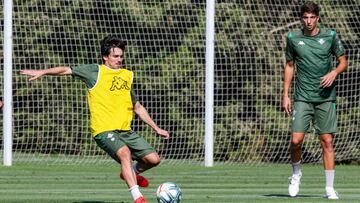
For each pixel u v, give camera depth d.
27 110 50.34
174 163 51.53
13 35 49.84
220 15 52.12
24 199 30.19
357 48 52.81
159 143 51.53
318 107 31.73
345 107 52.50
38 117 50.56
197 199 30.56
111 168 47.12
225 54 51.97
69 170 45.44
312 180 41.38
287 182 39.91
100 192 33.56
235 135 52.16
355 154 52.97
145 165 27.47
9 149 47.69
